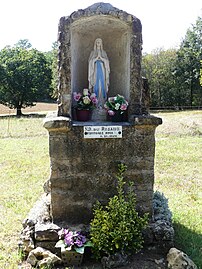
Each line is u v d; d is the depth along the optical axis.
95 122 4.95
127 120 5.05
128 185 4.84
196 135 15.66
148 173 4.84
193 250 4.78
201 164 10.22
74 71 5.26
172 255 4.32
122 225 4.27
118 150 4.77
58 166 4.72
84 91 5.07
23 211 6.29
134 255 4.50
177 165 10.06
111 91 5.57
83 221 4.82
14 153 11.89
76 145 4.70
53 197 4.75
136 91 4.81
